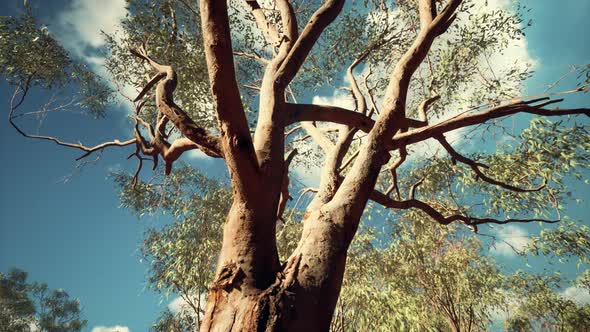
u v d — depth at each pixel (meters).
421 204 4.13
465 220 4.29
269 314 1.76
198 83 6.34
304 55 2.76
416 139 2.90
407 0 6.41
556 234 5.77
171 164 3.55
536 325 11.59
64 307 24.22
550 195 5.82
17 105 4.20
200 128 2.34
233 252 1.96
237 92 1.77
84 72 6.43
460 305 8.91
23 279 23.41
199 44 6.49
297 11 6.72
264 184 2.01
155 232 8.03
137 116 3.90
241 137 1.84
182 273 7.26
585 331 10.63
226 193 8.55
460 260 8.80
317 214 2.28
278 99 2.53
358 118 3.29
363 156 2.49
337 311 6.45
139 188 7.71
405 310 6.09
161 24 5.96
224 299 1.86
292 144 7.80
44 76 5.80
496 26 6.19
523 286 10.60
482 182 6.14
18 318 22.61
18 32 5.59
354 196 2.32
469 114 2.90
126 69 6.61
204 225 8.10
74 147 4.45
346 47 7.25
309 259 2.03
